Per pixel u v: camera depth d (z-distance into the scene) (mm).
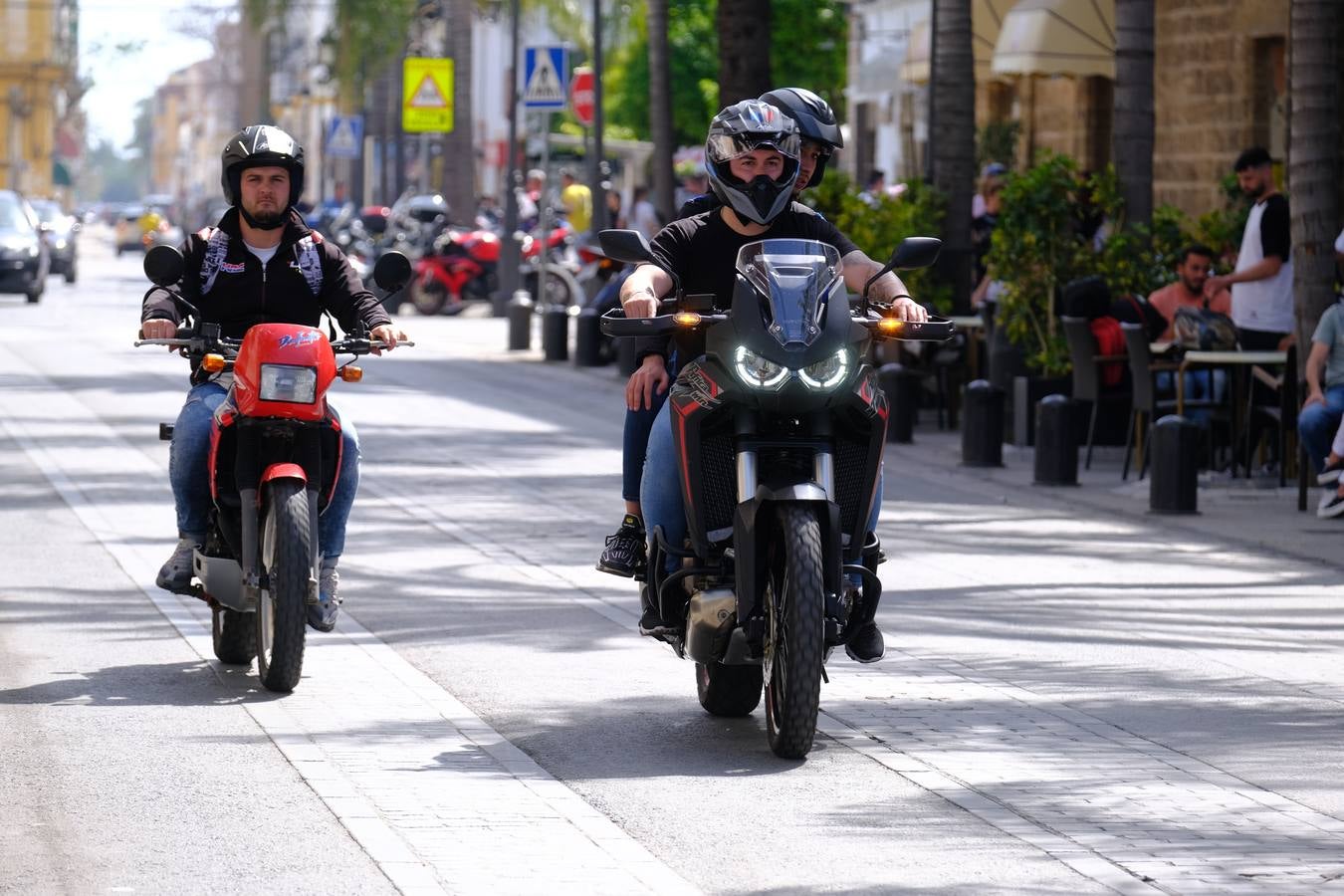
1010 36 71625
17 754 19234
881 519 36750
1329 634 26438
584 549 32188
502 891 15219
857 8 126312
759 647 19000
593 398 57250
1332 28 40188
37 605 26828
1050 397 41906
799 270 18766
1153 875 15758
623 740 20188
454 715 21125
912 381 49750
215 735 20078
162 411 50000
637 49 155250
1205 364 42375
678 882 15484
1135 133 50938
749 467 18656
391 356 71625
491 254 100875
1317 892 15375
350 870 15711
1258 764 19438
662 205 86125
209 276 22641
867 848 16453
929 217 55188
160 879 15453
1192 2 71750
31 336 74938
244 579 21438
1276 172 67812
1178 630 26516
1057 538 34750
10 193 102500
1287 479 42188
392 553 31672
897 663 24141
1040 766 19250
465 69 124938
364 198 182250
